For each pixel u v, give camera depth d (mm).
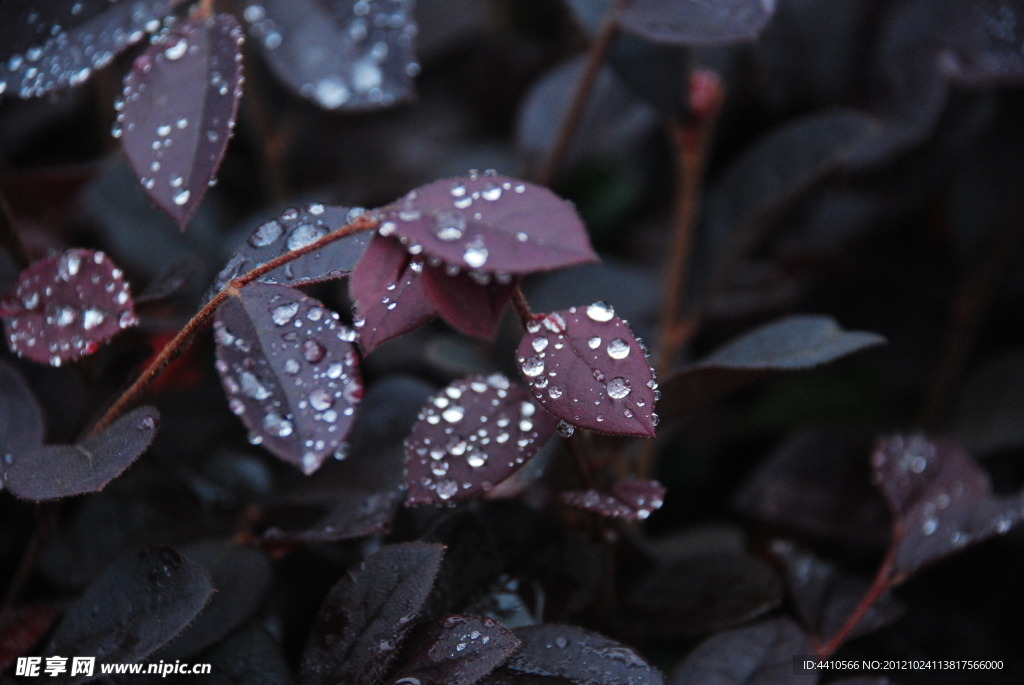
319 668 641
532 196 611
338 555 711
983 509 697
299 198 928
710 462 981
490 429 650
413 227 606
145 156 651
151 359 681
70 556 695
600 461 683
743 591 687
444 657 636
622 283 952
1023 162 844
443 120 1258
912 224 992
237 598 673
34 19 665
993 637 759
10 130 964
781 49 915
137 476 700
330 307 799
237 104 654
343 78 693
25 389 679
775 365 667
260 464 742
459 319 618
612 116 1013
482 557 670
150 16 672
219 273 653
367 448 702
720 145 1036
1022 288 913
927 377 944
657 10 740
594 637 648
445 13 1188
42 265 654
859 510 761
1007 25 769
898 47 897
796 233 1000
